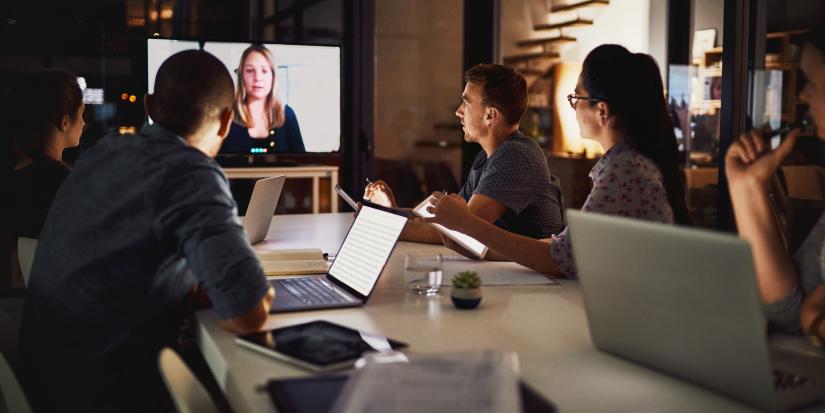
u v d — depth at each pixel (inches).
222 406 80.8
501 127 106.7
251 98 214.2
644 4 232.7
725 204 181.8
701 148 216.2
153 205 63.2
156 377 66.9
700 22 217.6
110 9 210.2
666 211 76.4
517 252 81.8
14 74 202.1
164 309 66.6
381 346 54.4
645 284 48.0
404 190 245.4
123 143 66.9
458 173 252.5
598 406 44.3
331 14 231.0
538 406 39.3
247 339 56.4
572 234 53.2
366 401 37.5
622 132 78.2
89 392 65.4
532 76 252.2
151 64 205.3
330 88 221.3
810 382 45.6
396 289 76.7
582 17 253.6
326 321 61.3
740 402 44.7
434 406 36.8
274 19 226.5
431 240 108.7
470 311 67.4
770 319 61.0
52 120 101.4
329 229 120.7
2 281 189.5
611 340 53.1
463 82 250.4
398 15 240.2
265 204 104.7
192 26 219.5
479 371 40.5
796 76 179.2
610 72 77.8
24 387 68.5
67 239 66.2
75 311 65.4
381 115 241.1
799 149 177.8
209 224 61.4
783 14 179.0
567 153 254.7
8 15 200.8
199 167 64.0
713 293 43.2
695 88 218.8
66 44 207.2
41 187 99.7
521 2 248.1
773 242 61.1
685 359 47.1
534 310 67.6
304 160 229.5
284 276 84.1
